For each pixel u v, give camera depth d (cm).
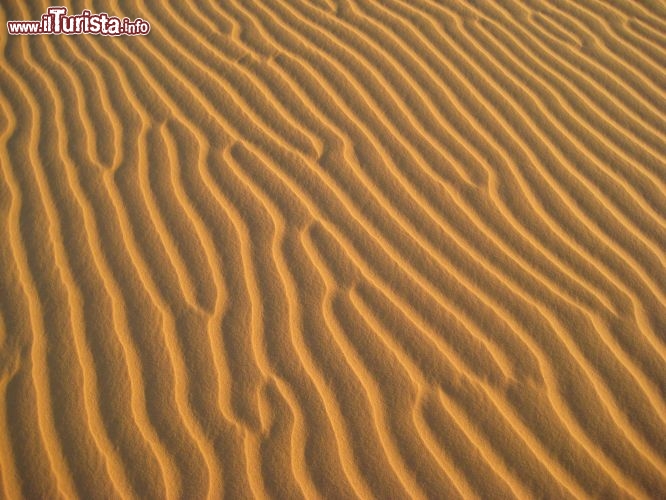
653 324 288
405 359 283
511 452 254
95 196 355
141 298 307
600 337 286
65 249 329
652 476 245
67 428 265
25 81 437
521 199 344
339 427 264
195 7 503
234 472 253
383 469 252
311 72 430
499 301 300
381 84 418
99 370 282
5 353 287
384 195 350
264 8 495
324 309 301
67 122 404
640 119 383
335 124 393
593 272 309
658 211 332
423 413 267
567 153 366
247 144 383
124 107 413
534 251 320
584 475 247
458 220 336
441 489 246
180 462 256
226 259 323
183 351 288
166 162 374
